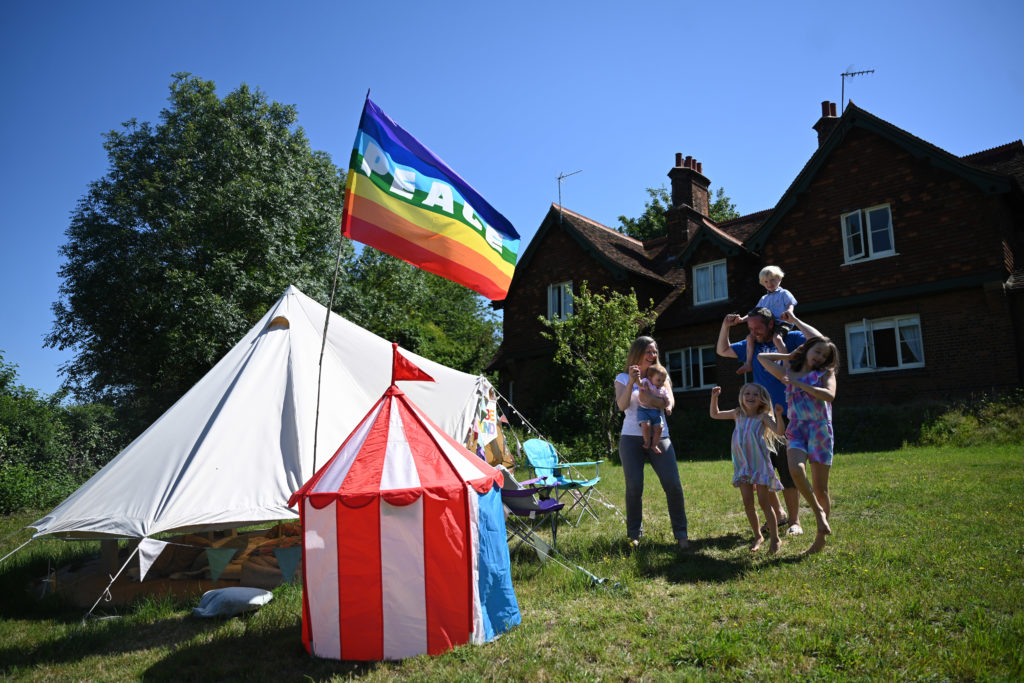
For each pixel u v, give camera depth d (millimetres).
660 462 6141
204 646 4398
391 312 30281
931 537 5504
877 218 16219
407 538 4141
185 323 22500
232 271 22750
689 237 22719
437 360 31016
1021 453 10344
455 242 6637
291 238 25219
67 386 25156
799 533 6023
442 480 4270
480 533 4352
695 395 19391
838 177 16875
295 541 6582
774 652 3633
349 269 30047
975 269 14445
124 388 26344
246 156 25078
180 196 24250
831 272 16766
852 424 14461
